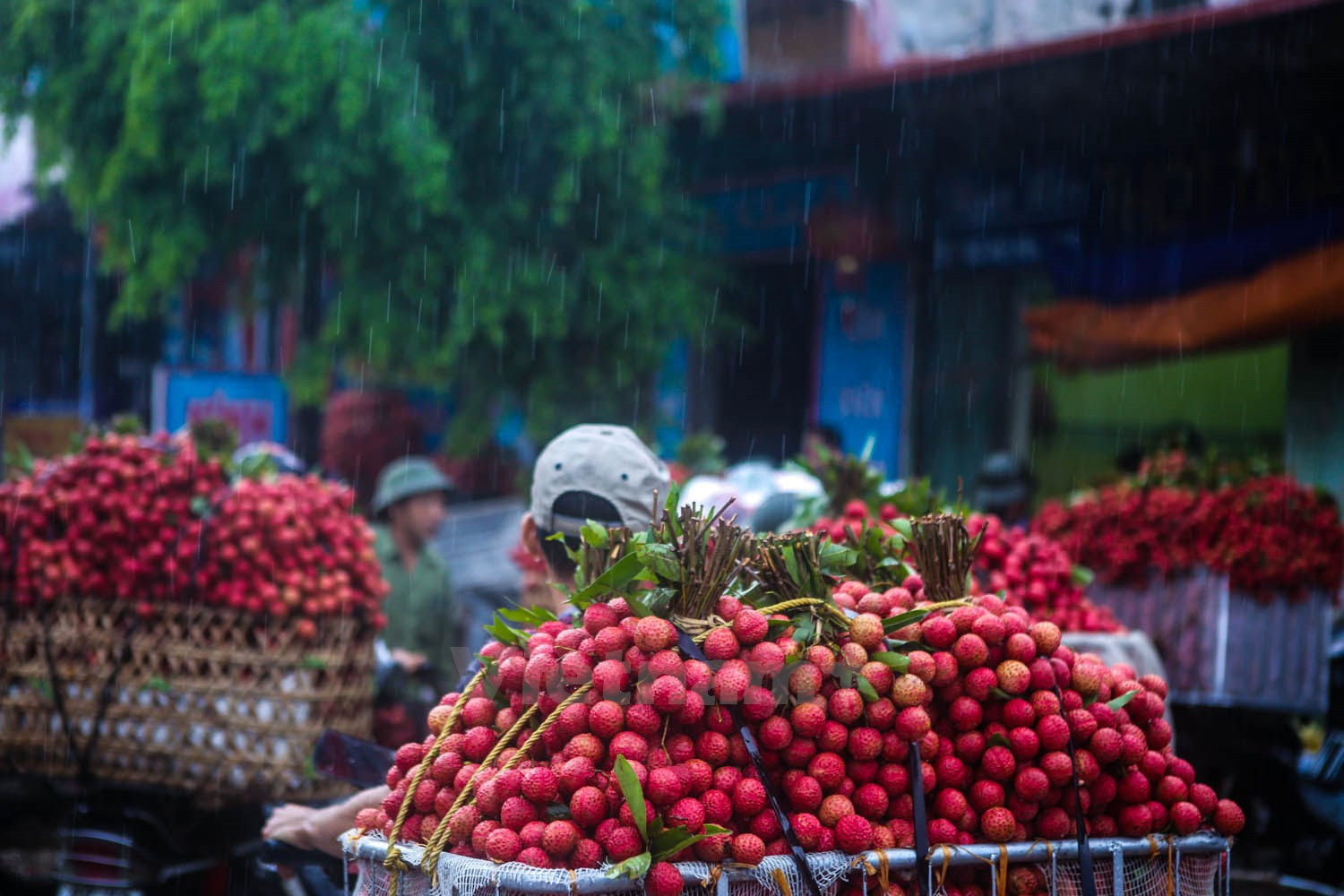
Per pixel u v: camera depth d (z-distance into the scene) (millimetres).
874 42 10188
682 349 10305
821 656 1688
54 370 12234
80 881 3127
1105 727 1788
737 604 1712
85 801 3164
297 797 3023
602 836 1532
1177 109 7773
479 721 1754
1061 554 3598
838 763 1646
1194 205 7953
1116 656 3248
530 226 7988
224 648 3061
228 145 7480
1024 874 1722
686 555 1701
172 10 7559
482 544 6129
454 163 7668
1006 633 1786
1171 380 8406
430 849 1580
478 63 7629
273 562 3125
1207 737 4699
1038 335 8656
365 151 7367
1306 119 7469
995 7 9797
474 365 8344
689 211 8961
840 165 9297
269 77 7309
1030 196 8672
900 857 1633
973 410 9062
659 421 8766
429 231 7680
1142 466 5137
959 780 1727
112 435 3480
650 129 8320
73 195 8406
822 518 3744
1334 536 4551
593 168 8039
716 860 1553
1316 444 7750
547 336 8109
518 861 1515
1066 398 8750
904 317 9281
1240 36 6504
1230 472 4777
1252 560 4414
